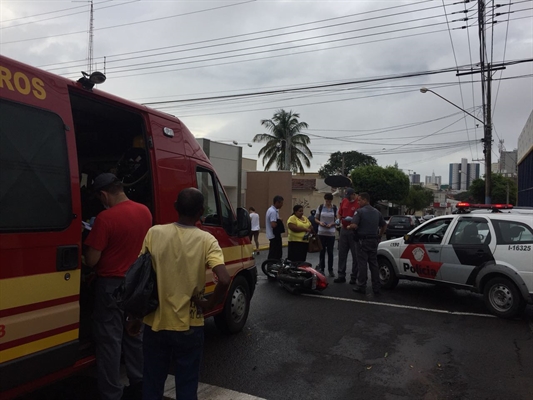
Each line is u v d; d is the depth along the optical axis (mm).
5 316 2824
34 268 3014
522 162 33656
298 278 8219
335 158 67438
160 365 3018
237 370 4715
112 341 3588
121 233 3605
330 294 8414
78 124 4781
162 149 4562
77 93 3646
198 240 2986
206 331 6059
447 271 7559
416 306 7520
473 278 7184
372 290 8805
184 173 4863
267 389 4270
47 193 3141
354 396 4145
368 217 8320
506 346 5512
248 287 6191
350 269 11695
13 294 2869
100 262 3594
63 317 3223
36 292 3023
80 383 4277
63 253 3227
